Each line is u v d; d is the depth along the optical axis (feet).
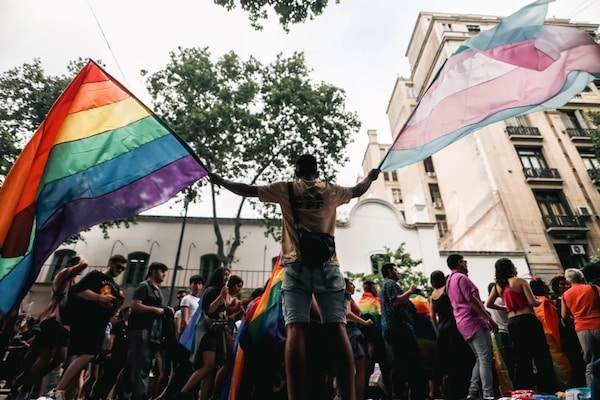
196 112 55.36
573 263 60.90
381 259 57.98
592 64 10.81
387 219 61.26
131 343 14.39
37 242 10.22
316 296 7.99
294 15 30.55
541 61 11.45
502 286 16.70
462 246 77.15
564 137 71.77
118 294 15.03
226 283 17.25
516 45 11.86
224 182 9.03
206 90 59.98
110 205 11.08
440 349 16.88
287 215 8.41
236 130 59.11
